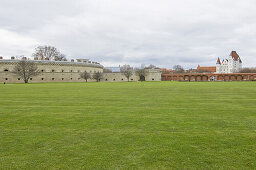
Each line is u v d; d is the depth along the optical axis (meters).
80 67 105.75
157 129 8.10
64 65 99.56
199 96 20.02
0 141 6.83
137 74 117.81
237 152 5.80
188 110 12.23
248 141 6.67
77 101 16.53
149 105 14.27
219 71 174.25
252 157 5.48
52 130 8.08
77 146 6.32
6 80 86.31
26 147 6.29
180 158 5.44
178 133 7.55
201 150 5.96
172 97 19.27
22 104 14.96
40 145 6.44
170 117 10.29
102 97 19.45
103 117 10.39
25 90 29.39
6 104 15.00
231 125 8.66
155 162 5.23
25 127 8.55
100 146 6.31
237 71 155.62
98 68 119.75
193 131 7.80
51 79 95.69
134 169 4.88
